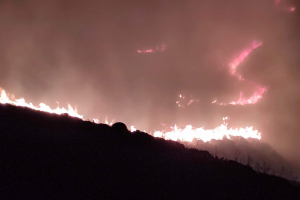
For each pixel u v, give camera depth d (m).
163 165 6.33
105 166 5.38
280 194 6.16
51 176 4.46
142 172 5.56
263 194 5.91
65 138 6.50
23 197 3.74
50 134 6.57
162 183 5.27
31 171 4.45
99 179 4.77
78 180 4.55
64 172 4.70
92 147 6.29
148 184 5.07
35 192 3.92
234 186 6.00
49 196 3.91
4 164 4.45
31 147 5.38
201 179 5.96
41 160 4.91
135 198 4.45
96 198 4.16
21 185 4.00
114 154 6.21
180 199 4.79
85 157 5.55
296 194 6.42
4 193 3.72
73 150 5.77
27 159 4.82
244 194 5.65
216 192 5.43
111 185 4.68
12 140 5.50
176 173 5.98
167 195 4.82
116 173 5.19
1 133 5.76
